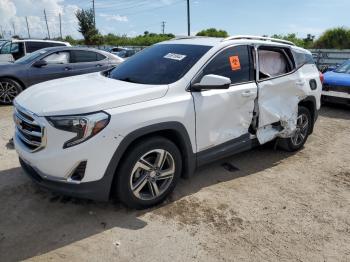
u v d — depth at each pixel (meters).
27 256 2.83
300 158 5.28
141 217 3.44
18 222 3.28
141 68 4.11
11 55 11.77
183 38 4.75
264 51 4.70
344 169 4.93
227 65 4.11
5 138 5.64
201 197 3.90
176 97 3.54
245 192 4.09
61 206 3.57
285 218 3.58
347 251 3.11
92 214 3.45
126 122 3.12
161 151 3.46
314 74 5.50
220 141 4.02
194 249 3.02
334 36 25.84
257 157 5.23
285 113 4.80
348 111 8.75
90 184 3.08
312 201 3.96
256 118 4.45
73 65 9.00
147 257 2.89
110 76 4.23
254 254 3.00
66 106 3.05
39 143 3.11
